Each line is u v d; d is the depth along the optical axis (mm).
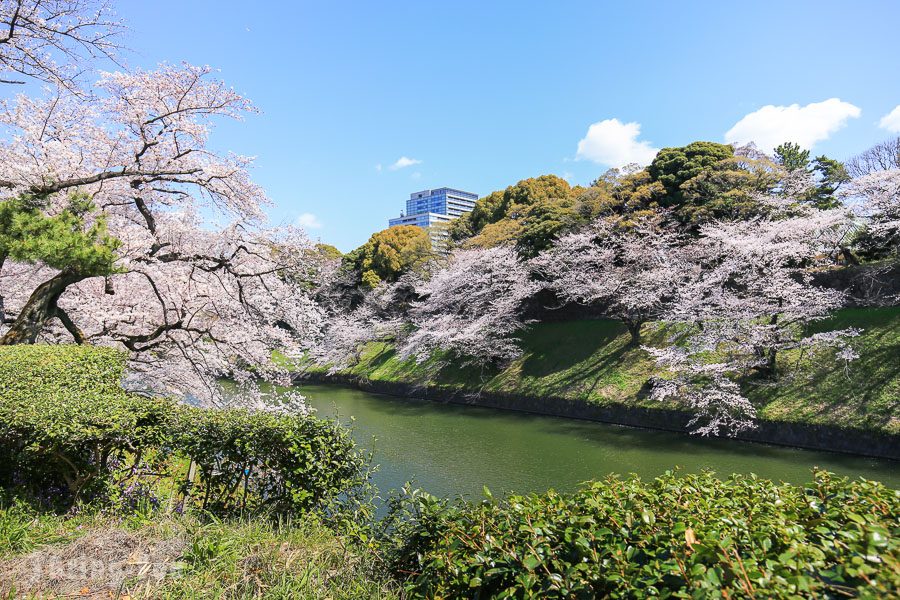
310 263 11836
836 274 17156
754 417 13617
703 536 1993
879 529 1773
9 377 5199
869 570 1530
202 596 2941
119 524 4043
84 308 9219
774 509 2324
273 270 10797
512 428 16984
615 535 2219
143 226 10250
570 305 24719
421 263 32844
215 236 10648
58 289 7531
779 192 20703
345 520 4125
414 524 3529
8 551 3340
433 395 24031
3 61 6895
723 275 16422
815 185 20688
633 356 19234
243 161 9945
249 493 4648
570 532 2277
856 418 12445
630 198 22828
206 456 4574
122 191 9570
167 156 9719
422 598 2863
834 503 2355
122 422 4418
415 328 30672
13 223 6066
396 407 22031
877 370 13375
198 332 10289
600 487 2785
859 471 10883
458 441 15297
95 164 9352
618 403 17000
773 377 14891
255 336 11266
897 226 14703
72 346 7074
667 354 15914
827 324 15797
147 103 9070
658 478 2916
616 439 14625
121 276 10102
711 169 20750
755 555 1851
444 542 2861
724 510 2318
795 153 25984
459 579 2559
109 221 9125
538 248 24562
